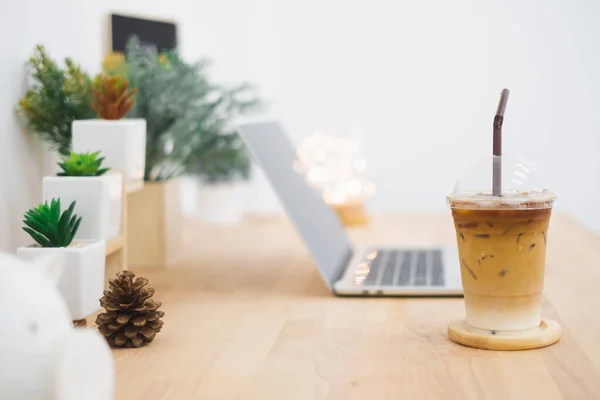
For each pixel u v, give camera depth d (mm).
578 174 2531
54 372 653
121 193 1210
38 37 1350
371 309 1174
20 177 1260
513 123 2541
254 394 839
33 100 1264
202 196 2119
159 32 1897
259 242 1786
